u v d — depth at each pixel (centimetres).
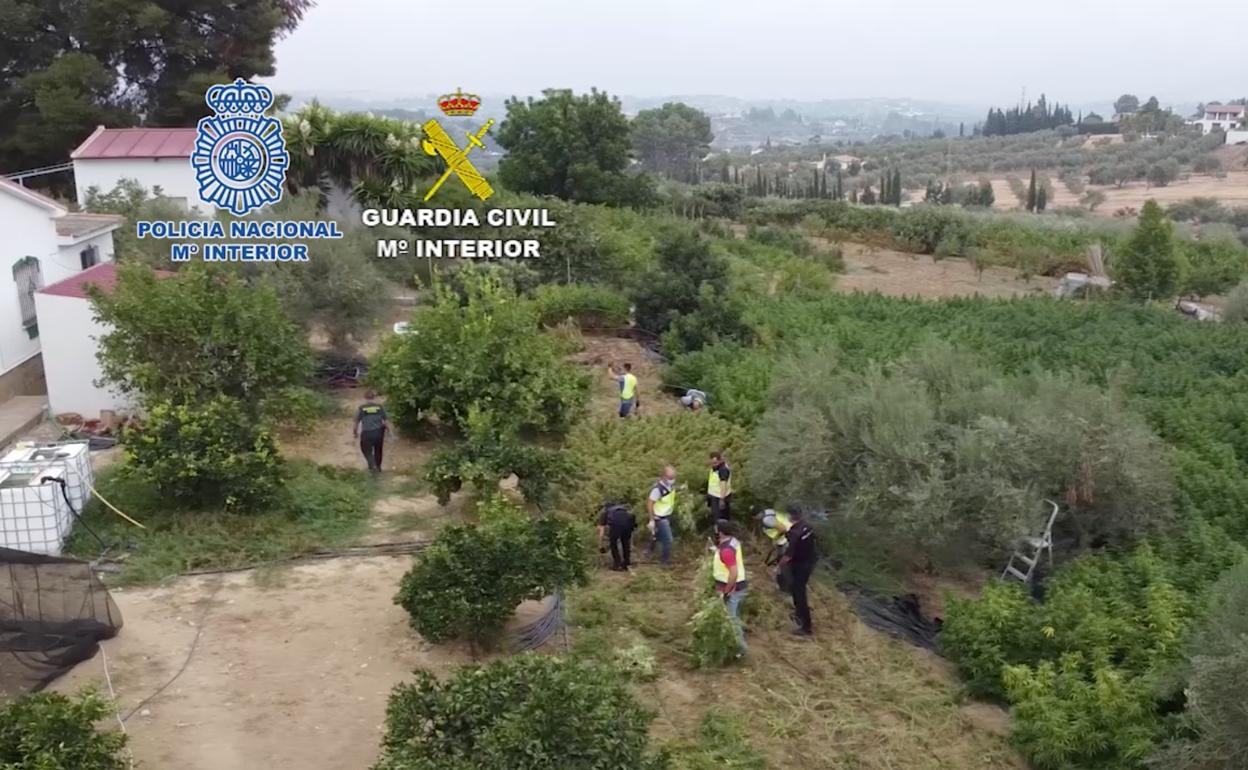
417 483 1579
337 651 1089
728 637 1094
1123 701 926
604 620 1184
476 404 1639
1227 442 1714
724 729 977
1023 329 2580
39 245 1977
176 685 1012
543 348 1872
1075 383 1482
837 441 1377
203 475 1360
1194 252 4078
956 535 1281
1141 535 1318
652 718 831
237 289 1648
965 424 1380
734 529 1316
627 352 2445
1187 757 849
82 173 2844
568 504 1443
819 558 1361
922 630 1208
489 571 1092
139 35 3881
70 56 3669
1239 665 823
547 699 771
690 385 2144
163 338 1578
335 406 1923
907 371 1569
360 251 2189
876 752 968
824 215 5441
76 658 1030
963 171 11925
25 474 1291
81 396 1766
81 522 1314
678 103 12950
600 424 1758
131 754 895
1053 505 1311
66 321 1736
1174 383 2031
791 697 1050
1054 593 1182
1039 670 1005
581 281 2894
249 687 1014
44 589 1024
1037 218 5422
